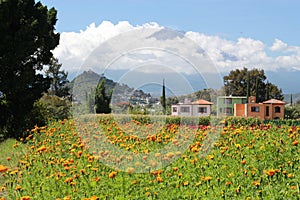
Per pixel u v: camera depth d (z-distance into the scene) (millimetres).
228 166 8023
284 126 12648
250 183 6855
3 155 11688
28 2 18000
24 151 11633
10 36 16719
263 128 12375
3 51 16828
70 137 12258
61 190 7023
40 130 14242
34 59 18859
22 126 16734
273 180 6867
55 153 10234
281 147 9188
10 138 16172
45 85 18594
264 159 8320
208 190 6523
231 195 6242
